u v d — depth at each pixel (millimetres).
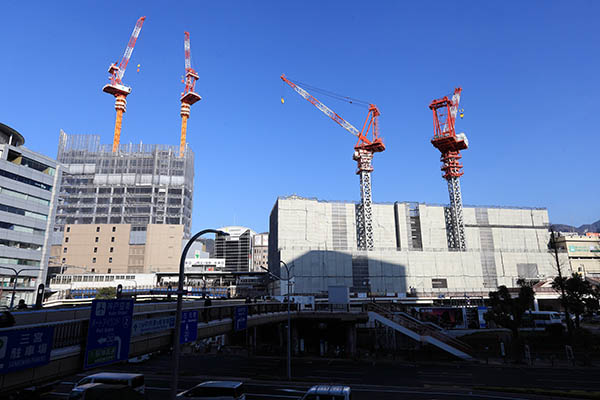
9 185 77375
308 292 120875
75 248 138250
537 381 35500
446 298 110562
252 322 36281
